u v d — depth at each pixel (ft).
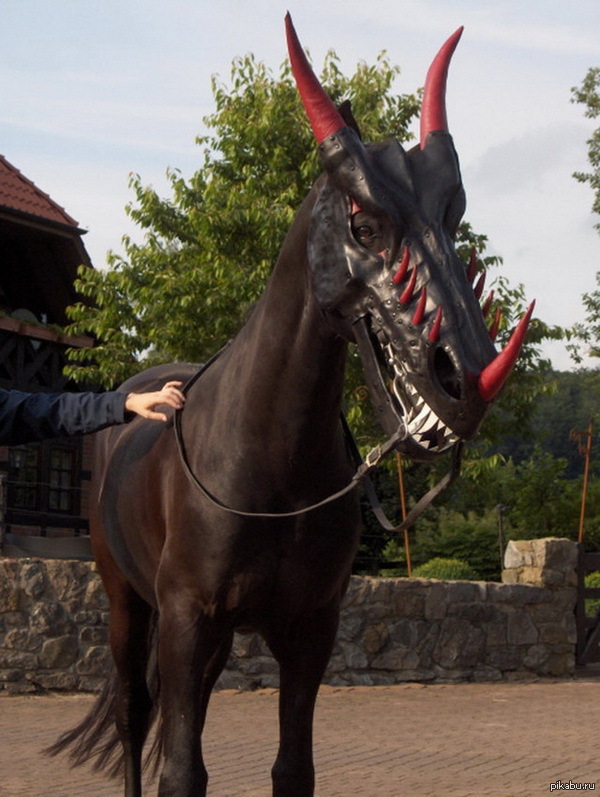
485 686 35.78
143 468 12.80
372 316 9.73
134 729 15.16
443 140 10.25
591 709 30.73
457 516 73.56
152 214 57.47
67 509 72.13
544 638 38.17
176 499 11.51
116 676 15.53
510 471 78.54
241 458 11.03
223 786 19.16
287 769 11.47
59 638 30.60
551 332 54.29
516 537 69.87
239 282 51.47
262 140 53.78
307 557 11.12
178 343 55.62
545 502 73.41
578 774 20.84
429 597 36.24
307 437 10.94
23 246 69.72
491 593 37.37
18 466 68.13
